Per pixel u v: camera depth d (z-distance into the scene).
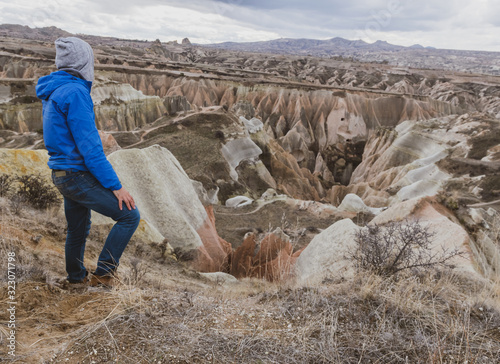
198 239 14.89
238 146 58.75
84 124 2.79
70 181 2.92
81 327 2.41
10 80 69.81
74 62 2.89
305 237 26.23
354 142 99.56
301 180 65.25
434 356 2.27
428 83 178.62
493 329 2.80
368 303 3.00
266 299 3.35
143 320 2.54
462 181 52.31
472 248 8.84
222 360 2.17
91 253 6.04
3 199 6.74
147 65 129.50
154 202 14.90
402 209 14.54
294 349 2.30
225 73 131.75
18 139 55.91
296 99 107.31
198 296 3.35
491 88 157.75
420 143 69.62
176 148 53.72
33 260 3.90
